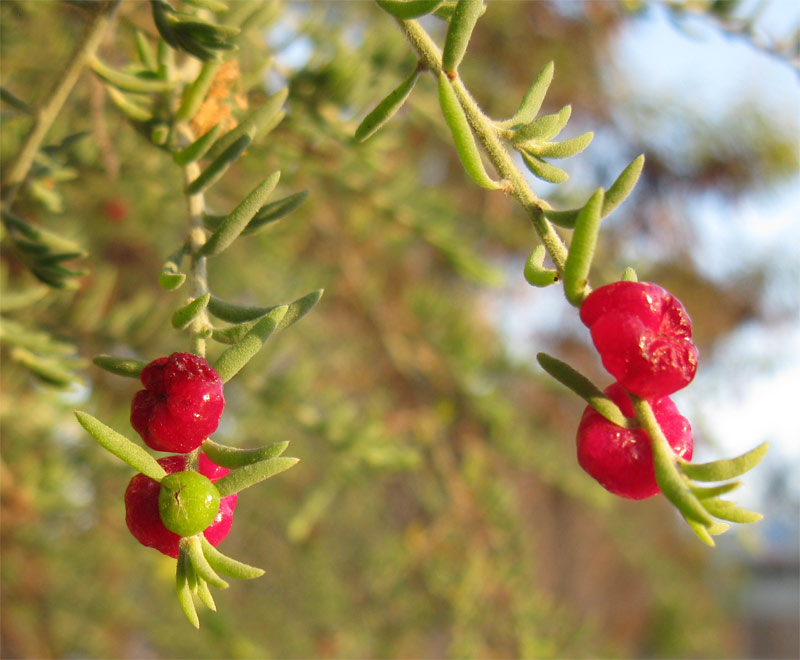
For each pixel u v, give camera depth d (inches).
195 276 2.3
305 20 4.2
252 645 8.3
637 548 11.2
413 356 7.2
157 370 2.1
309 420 5.0
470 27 2.2
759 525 7.9
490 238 9.0
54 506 5.5
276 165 4.8
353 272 7.2
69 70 3.0
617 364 2.0
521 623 6.9
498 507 7.1
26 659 8.0
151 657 9.8
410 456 5.2
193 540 1.9
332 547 10.2
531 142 2.3
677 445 2.1
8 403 4.9
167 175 5.2
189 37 2.7
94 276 5.9
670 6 4.5
